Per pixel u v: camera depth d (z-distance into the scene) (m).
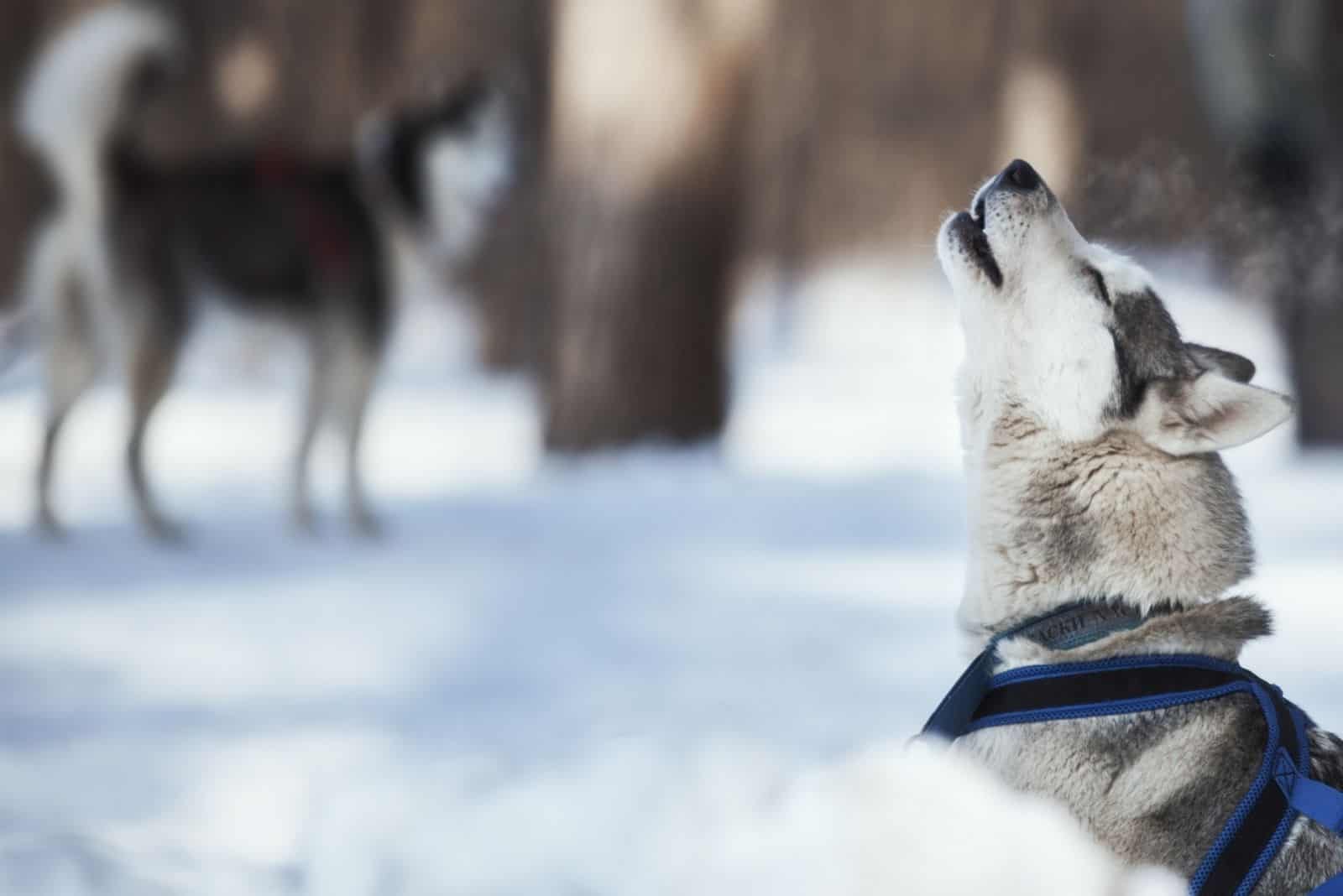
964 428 3.99
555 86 15.74
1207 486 3.71
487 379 23.45
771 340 27.61
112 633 8.21
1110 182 15.13
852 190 28.81
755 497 13.30
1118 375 3.71
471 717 6.30
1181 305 20.30
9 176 24.25
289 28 25.06
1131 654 3.60
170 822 4.94
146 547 10.94
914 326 28.06
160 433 17.23
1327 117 13.54
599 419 15.34
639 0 15.14
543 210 20.78
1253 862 3.24
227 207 11.80
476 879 2.58
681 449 15.45
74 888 3.33
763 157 28.48
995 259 3.88
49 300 11.38
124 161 11.54
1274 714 3.39
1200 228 14.82
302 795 5.18
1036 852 2.29
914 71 28.08
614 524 11.97
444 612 8.77
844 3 28.27
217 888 3.37
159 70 11.84
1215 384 3.60
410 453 16.33
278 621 8.54
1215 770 3.40
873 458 16.12
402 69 24.69
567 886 2.48
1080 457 3.75
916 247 28.67
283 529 11.90
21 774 5.60
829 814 2.35
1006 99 26.16
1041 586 3.79
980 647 3.92
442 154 12.66
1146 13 25.88
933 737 3.66
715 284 15.51
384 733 6.09
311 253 11.88
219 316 11.83
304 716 6.51
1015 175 3.91
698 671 7.23
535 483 14.17
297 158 12.28
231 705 6.77
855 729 5.68
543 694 6.84
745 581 9.71
